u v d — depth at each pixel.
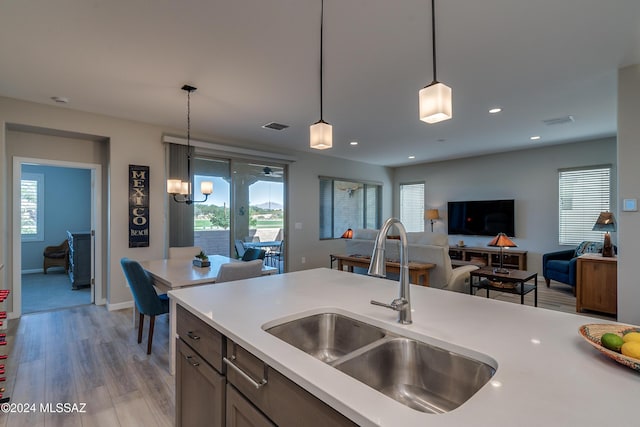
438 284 3.94
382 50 2.50
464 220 6.95
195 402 1.42
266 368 0.98
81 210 6.97
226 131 4.84
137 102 3.58
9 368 2.56
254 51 2.50
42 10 1.99
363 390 0.75
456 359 1.02
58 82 3.05
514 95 3.39
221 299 1.55
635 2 1.94
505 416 0.65
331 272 2.31
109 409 2.04
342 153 6.59
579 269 4.04
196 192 4.96
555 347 0.99
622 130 2.79
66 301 4.47
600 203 5.36
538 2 1.94
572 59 2.64
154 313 2.84
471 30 2.23
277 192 6.07
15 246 3.76
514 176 6.32
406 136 5.15
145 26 2.17
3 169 3.41
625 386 0.77
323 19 2.11
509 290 3.72
